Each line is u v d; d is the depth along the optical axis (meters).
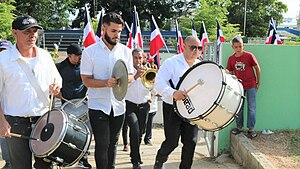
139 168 5.96
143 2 43.44
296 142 6.44
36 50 4.01
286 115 7.07
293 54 6.98
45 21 33.81
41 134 3.92
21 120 3.94
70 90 5.91
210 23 25.11
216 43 7.14
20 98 3.90
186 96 4.51
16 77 3.87
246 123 6.88
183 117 4.52
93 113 4.64
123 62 4.37
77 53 5.85
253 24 45.53
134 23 10.96
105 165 4.68
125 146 7.22
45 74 4.04
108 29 4.61
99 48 4.67
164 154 5.23
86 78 4.63
